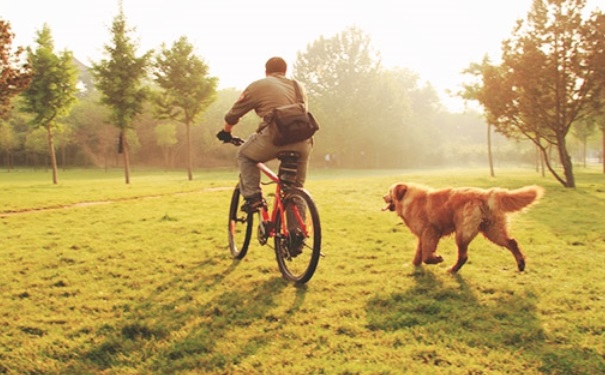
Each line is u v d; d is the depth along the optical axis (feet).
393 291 13.24
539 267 15.87
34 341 10.11
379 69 210.59
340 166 217.56
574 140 168.45
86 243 20.35
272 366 8.82
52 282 14.51
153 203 35.60
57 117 82.38
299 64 209.46
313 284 13.98
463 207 14.89
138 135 230.07
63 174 154.20
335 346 9.60
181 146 235.61
